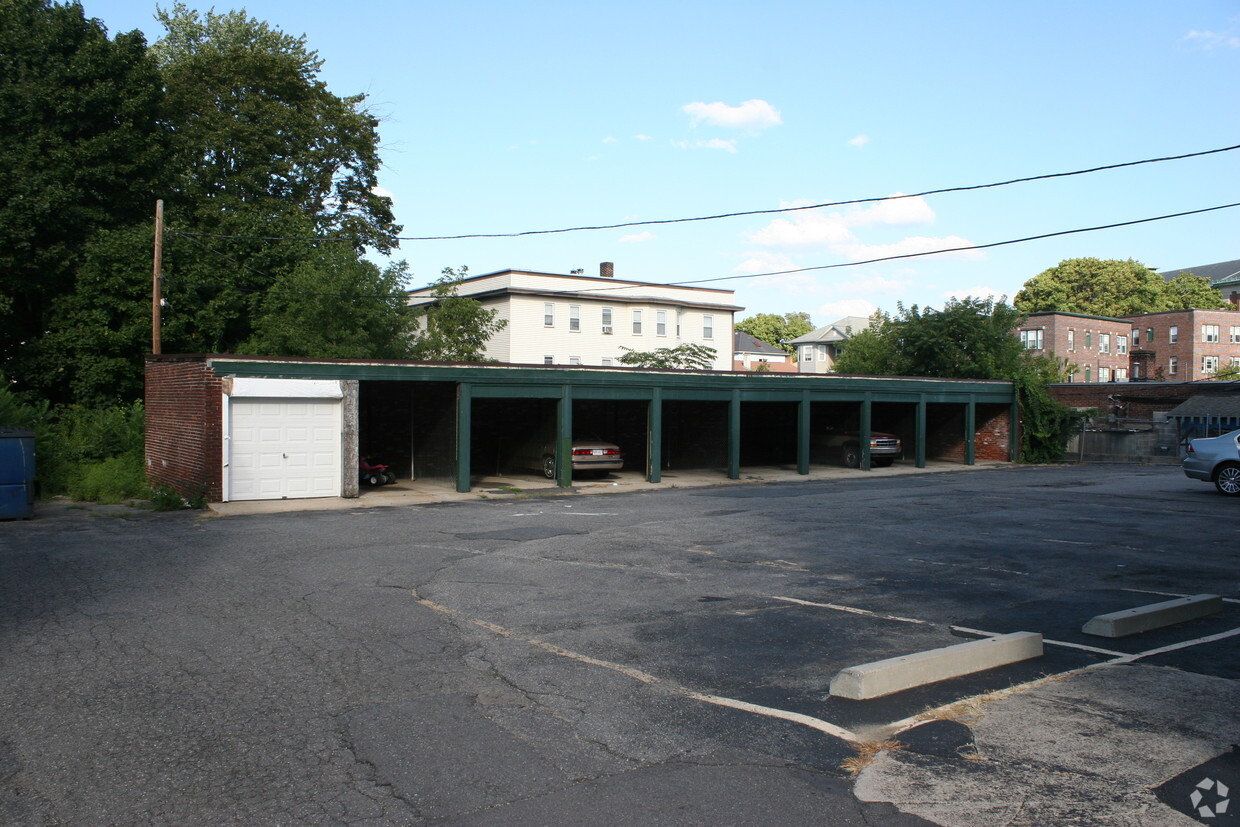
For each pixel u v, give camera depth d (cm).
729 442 2625
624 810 445
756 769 497
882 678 627
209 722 568
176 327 3009
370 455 2600
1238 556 1223
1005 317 3628
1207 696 614
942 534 1429
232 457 1930
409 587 1005
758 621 849
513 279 4609
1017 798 456
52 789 467
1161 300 8281
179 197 3478
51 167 2970
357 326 3303
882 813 441
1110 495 2056
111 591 976
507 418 2789
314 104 3862
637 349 4969
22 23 3056
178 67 3841
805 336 8762
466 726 565
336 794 462
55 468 2228
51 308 3083
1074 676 662
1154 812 439
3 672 673
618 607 907
